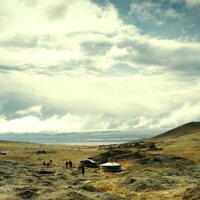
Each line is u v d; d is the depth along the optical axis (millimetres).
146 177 73375
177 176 75750
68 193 47375
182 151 155750
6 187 54531
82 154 175375
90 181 76688
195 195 50812
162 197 53906
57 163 130875
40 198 45156
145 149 181000
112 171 97500
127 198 55188
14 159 147375
